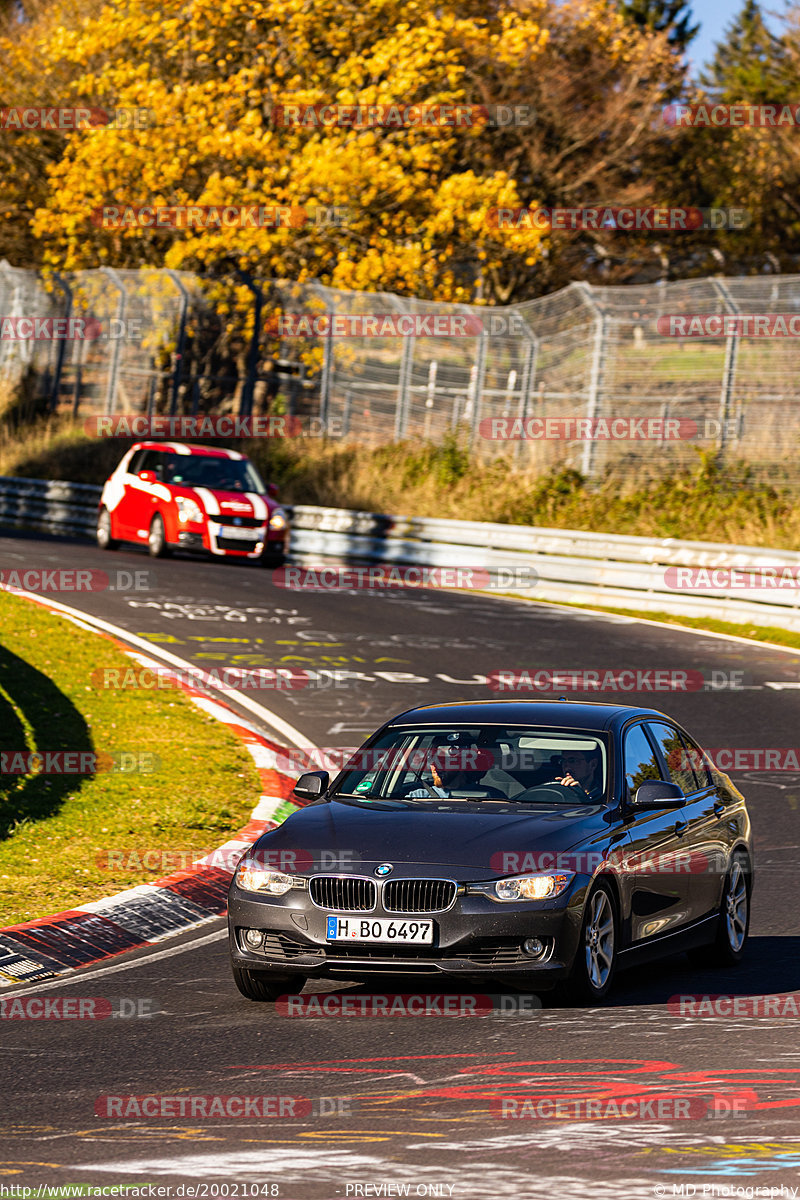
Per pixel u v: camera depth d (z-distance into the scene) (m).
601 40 145.12
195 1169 15.19
